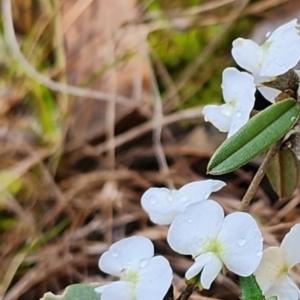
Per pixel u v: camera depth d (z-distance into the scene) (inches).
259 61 10.1
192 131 16.9
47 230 16.0
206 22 18.1
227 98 10.2
